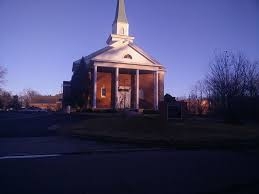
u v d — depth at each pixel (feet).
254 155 39.91
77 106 140.46
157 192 22.75
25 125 72.28
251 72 122.52
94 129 61.11
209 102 127.44
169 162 33.40
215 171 29.86
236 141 51.03
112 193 22.20
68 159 33.63
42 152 37.76
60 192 22.02
